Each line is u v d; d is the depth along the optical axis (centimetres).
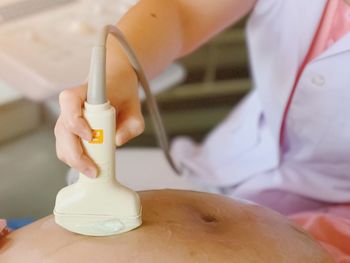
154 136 176
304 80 86
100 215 58
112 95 62
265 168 96
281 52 90
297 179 92
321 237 81
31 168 136
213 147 108
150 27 78
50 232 62
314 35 86
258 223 66
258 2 92
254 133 101
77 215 58
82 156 54
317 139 89
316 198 91
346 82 82
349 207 90
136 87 66
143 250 59
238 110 111
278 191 93
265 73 93
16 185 131
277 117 92
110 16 115
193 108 182
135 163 106
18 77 98
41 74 96
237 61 176
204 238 61
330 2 85
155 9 80
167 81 107
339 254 77
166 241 60
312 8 85
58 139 56
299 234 66
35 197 129
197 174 103
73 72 97
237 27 169
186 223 63
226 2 88
